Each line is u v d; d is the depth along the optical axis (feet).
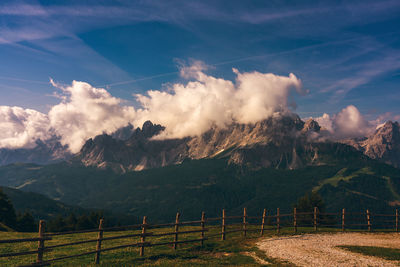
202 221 83.71
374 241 95.14
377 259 67.21
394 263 63.72
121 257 67.92
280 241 89.10
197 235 98.84
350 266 61.11
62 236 114.11
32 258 67.67
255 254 72.18
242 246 81.20
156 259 67.36
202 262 63.87
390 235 111.75
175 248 76.84
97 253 63.21
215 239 91.09
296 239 93.81
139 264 62.08
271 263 63.16
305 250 76.48
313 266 60.75
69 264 61.57
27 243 90.27
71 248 81.61
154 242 85.05
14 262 63.31
